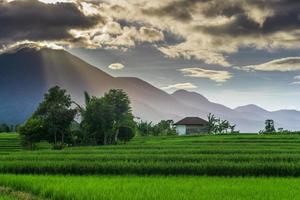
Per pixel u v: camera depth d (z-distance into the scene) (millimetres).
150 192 25781
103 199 23969
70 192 25859
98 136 99000
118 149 65812
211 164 38469
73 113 94375
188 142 91812
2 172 41250
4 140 122750
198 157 45531
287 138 98875
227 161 41625
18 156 51094
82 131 97500
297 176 37469
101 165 39625
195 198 24000
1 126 198750
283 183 30828
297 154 48969
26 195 28469
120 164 39469
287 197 24500
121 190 26641
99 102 96938
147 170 38750
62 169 40406
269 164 38094
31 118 95625
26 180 32031
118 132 102062
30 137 93438
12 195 28312
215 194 25438
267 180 32750
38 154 56344
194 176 36719
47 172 40625
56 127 92938
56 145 82625
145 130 160250
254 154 49938
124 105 100312
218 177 35656
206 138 109375
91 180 32250
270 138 99375
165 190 26797
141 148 68125
